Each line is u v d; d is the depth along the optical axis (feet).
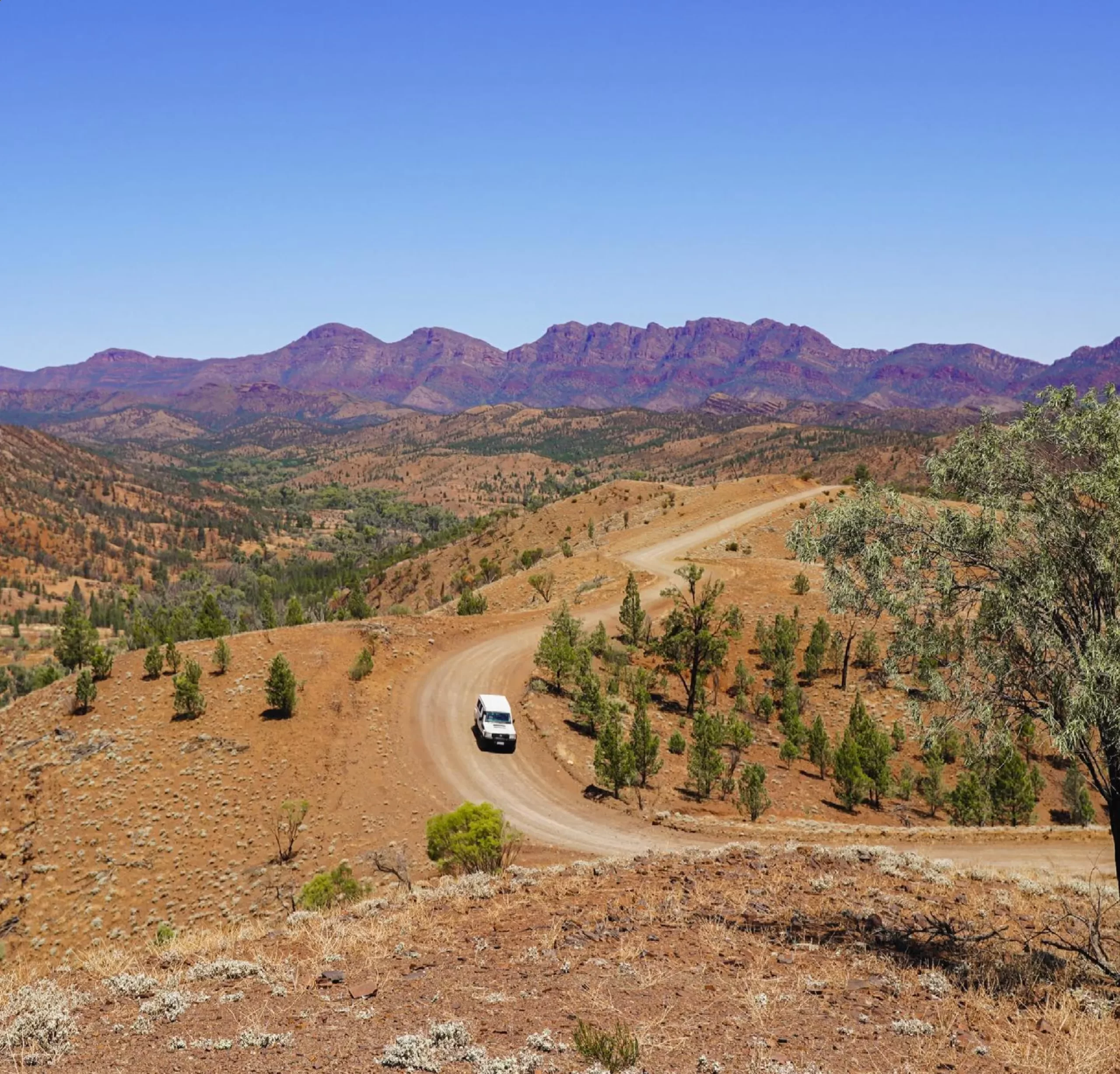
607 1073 24.67
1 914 114.32
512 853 90.53
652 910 45.52
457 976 34.14
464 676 174.50
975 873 62.69
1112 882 69.97
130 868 116.06
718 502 417.49
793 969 35.68
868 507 40.86
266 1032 28.07
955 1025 30.27
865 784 139.95
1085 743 37.96
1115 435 37.09
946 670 40.06
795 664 198.80
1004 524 38.91
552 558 376.27
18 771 144.05
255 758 137.08
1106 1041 29.30
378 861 64.95
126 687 164.66
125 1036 27.94
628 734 149.79
